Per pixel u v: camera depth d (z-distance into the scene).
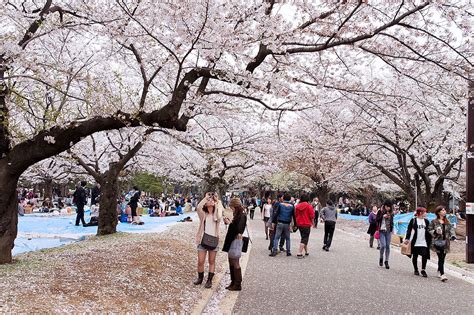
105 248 10.95
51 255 10.24
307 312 6.79
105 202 15.84
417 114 11.47
